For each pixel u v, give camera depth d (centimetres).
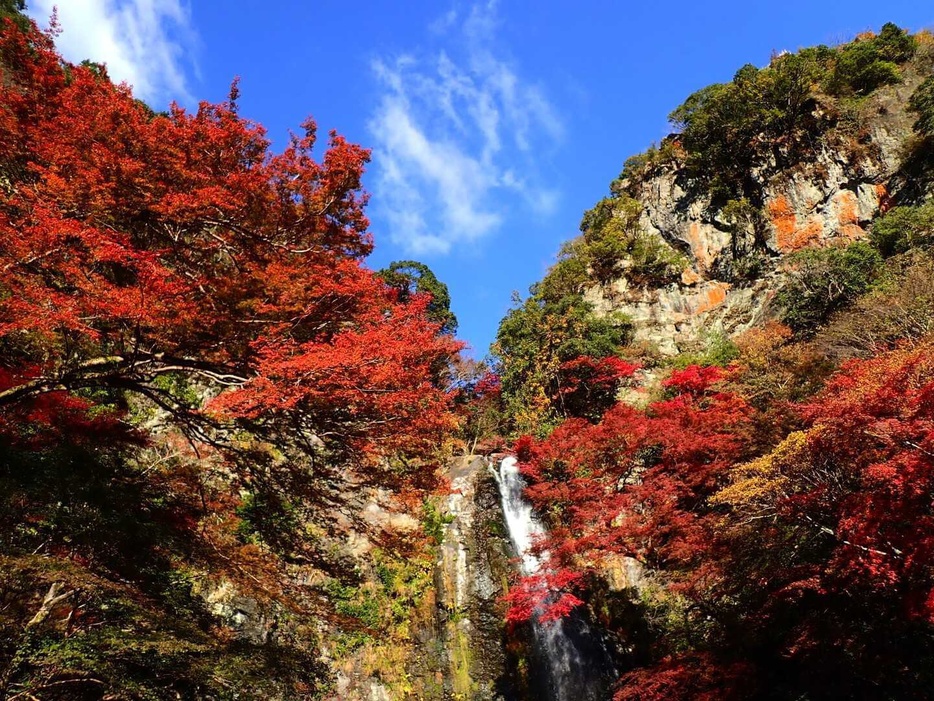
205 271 1031
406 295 3300
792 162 4062
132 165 921
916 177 3459
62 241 838
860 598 1137
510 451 2647
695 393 2389
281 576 1055
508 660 1966
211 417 980
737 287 3909
